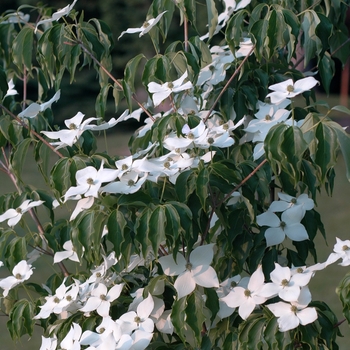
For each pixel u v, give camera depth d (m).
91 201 1.59
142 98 9.86
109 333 1.50
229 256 1.75
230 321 1.70
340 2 1.90
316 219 1.72
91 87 11.93
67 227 1.84
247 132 1.77
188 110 1.74
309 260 4.93
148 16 1.80
